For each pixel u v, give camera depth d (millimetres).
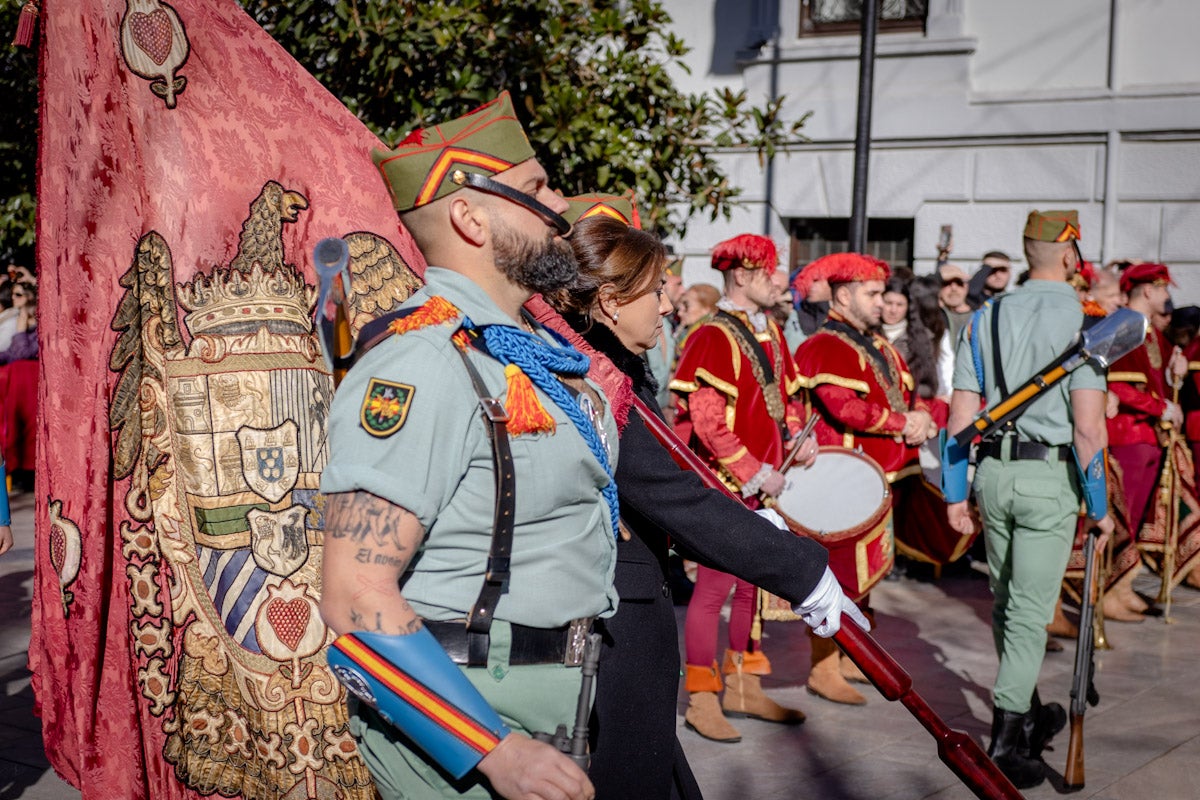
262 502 2404
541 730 1749
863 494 4289
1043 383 3807
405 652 1585
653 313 2527
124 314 2256
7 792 3605
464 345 1698
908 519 5840
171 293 2338
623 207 3254
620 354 2510
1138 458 6105
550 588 1734
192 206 2371
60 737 2248
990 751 3875
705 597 4262
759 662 4570
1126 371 6020
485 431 1685
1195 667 5242
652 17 5578
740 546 2117
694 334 4316
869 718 4516
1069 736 4078
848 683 4898
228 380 2389
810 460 4336
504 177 1768
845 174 10805
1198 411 6562
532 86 5133
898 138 10625
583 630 1782
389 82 4812
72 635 2205
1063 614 6066
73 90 2238
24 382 8680
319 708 2438
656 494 2117
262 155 2463
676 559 6727
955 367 4156
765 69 11109
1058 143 10094
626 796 1979
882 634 5715
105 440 2217
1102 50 9930
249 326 2422
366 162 2598
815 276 5066
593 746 1944
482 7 4988
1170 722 4496
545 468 1714
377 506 1595
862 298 4984
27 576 6418
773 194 11102
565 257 1844
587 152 5102
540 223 1805
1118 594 6172
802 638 5680
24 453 8711
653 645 2094
